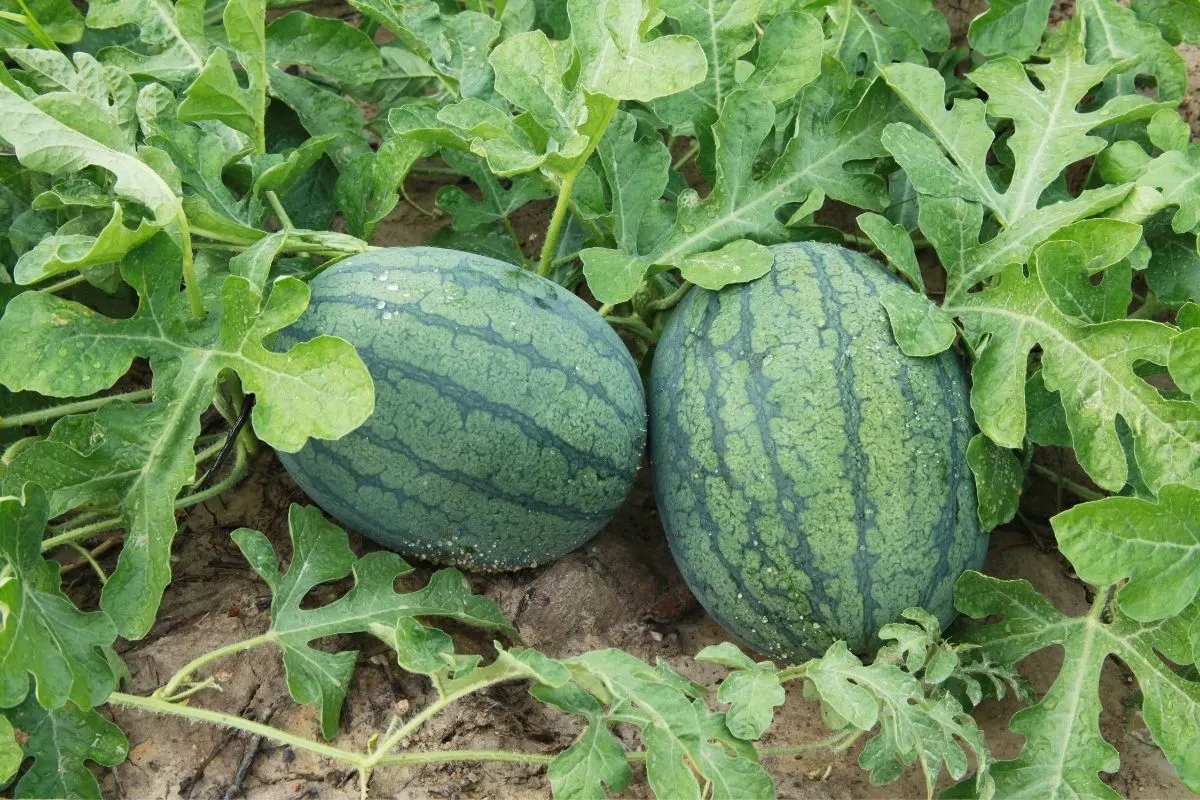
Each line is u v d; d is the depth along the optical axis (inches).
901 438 57.4
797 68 63.1
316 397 54.4
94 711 57.6
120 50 65.0
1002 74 64.7
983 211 64.2
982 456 58.2
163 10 65.2
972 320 59.9
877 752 56.4
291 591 60.2
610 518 61.0
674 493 59.1
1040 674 62.3
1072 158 62.5
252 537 60.4
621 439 59.2
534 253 71.0
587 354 58.6
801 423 57.3
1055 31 72.2
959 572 58.4
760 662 59.4
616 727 61.4
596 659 56.1
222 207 60.9
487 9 72.2
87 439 57.5
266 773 59.7
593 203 63.2
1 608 52.7
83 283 64.9
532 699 61.8
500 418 57.1
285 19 67.0
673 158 72.6
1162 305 64.9
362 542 64.3
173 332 57.4
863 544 57.1
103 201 59.4
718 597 58.9
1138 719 61.8
